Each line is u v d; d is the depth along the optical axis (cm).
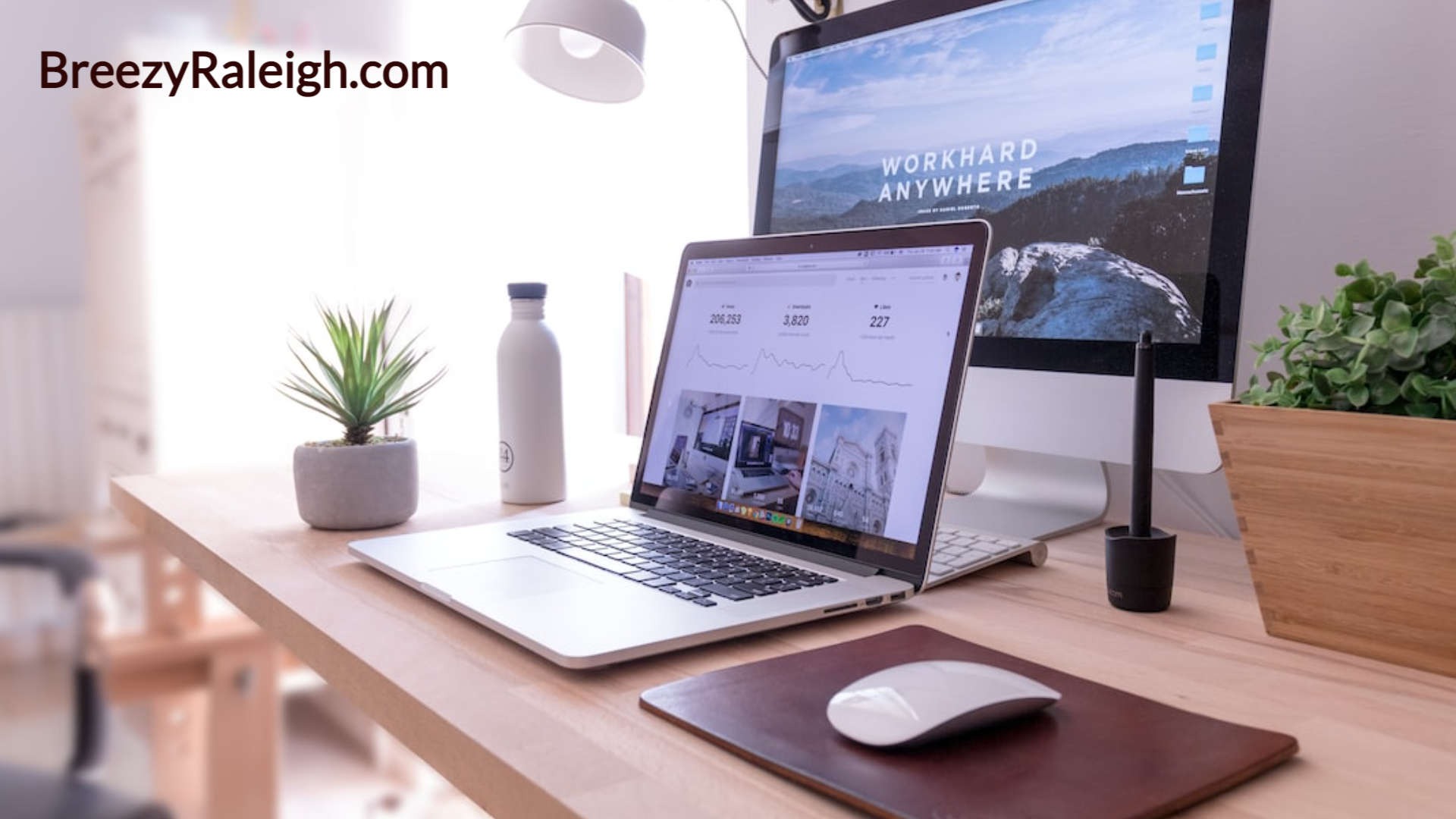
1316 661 60
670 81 202
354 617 70
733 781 45
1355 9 90
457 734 51
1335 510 60
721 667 60
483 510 108
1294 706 53
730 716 51
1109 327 87
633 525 92
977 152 98
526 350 109
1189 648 63
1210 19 82
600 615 64
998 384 95
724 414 91
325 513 98
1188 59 83
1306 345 63
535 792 45
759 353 89
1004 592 77
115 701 222
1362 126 90
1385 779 45
